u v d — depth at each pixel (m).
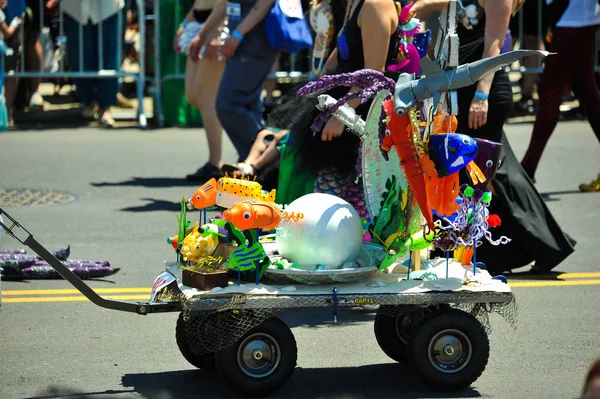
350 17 16.16
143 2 37.38
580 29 23.91
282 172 16.73
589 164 30.27
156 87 38.28
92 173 29.03
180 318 13.60
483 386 13.29
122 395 12.89
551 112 23.98
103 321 16.28
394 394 12.91
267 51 24.84
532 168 24.47
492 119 17.81
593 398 6.88
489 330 13.78
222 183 12.79
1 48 35.19
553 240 18.34
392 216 13.33
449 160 12.35
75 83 38.81
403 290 12.55
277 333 12.48
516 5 17.88
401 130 12.31
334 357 14.46
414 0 18.17
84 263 19.06
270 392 12.56
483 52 17.48
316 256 12.64
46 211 24.31
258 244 12.46
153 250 21.02
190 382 13.42
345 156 16.14
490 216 13.28
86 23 36.50
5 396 12.83
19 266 18.72
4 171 29.08
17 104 41.06
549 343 15.21
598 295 17.84
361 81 13.42
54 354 14.60
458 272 13.30
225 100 25.08
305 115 16.34
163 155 32.09
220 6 26.02
